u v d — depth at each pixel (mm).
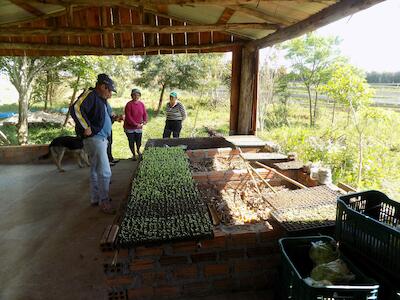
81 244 2936
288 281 1743
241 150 4898
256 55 5938
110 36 5824
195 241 2004
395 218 2039
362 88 5094
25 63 9172
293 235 2086
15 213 3719
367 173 4414
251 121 6219
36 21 5473
